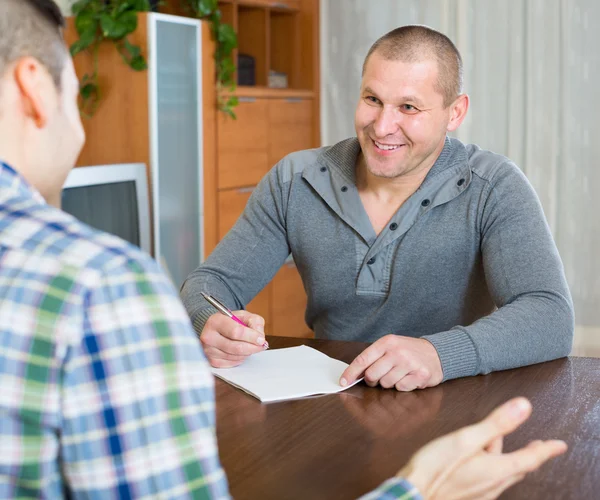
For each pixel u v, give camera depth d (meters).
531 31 4.27
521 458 0.78
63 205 2.82
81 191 2.93
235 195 4.08
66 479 0.66
